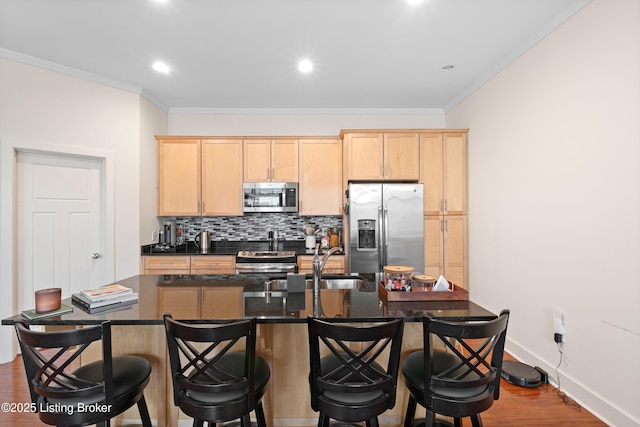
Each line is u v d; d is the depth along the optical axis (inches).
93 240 127.8
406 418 63.2
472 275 140.7
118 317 59.1
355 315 60.2
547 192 95.3
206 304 67.8
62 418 49.9
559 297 90.8
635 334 70.1
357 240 139.8
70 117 119.6
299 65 118.3
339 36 99.1
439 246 144.5
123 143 133.1
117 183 131.4
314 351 52.4
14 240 109.2
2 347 105.7
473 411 50.9
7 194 107.0
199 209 154.2
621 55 72.5
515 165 110.0
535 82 99.8
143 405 60.8
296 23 92.2
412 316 59.3
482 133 131.3
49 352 109.8
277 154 156.3
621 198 72.9
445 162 145.3
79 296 69.0
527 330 103.9
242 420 54.4
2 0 80.9
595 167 79.2
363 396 51.9
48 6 83.7
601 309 77.8
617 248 73.8
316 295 73.5
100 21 90.7
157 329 69.7
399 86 138.3
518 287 108.8
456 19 90.6
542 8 85.7
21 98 109.5
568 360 87.5
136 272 136.9
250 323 51.1
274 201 154.8
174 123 165.2
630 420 70.6
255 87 138.8
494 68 120.3
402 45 104.5
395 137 146.1
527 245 104.0
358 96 149.9
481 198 132.8
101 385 50.9
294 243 168.6
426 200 145.3
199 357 50.5
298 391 71.0
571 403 83.0
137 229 137.3
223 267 144.3
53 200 119.1
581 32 82.8
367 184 139.6
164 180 153.4
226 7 84.8
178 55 110.4
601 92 77.4
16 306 110.5
